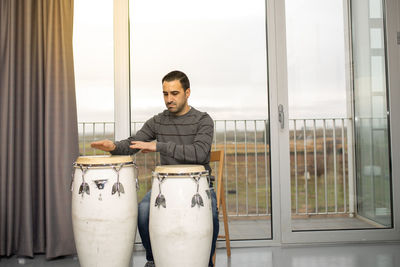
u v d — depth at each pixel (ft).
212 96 8.36
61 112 7.39
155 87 8.26
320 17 8.46
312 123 8.39
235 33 8.39
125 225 4.92
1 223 7.26
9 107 7.27
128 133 8.12
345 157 8.45
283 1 8.37
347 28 8.52
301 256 7.34
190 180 4.80
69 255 7.54
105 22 8.41
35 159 7.52
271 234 8.29
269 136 8.38
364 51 8.55
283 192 8.23
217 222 5.83
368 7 8.59
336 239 8.23
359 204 8.43
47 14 7.49
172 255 4.71
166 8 8.30
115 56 8.11
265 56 8.43
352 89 8.50
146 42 8.25
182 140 6.19
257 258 7.24
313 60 8.43
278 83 8.30
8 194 7.25
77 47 8.36
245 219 8.38
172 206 4.70
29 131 7.29
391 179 8.47
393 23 8.51
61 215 7.30
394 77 8.50
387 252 7.54
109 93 8.44
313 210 8.36
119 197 4.88
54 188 7.32
